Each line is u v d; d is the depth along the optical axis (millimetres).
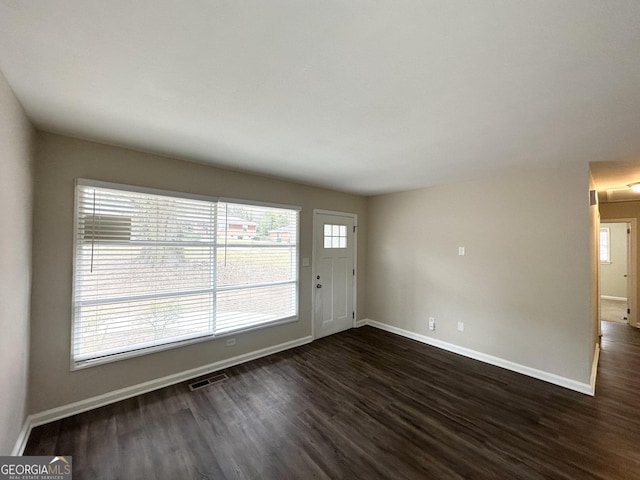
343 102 1695
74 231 2299
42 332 2172
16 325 1746
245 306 3402
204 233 3053
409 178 3580
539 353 3025
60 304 2244
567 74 1372
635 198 4691
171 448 1926
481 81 1452
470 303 3600
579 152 2508
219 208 3180
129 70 1398
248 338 3432
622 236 7348
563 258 2904
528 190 3146
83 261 2359
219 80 1480
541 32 1098
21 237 1813
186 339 2916
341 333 4480
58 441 1967
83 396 2344
